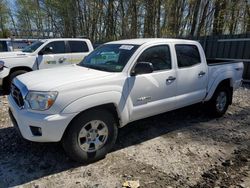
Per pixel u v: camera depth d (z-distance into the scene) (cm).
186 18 2330
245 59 1063
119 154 397
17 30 4088
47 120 317
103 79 361
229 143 448
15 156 385
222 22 1936
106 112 367
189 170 354
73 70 406
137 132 487
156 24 2184
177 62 463
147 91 412
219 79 547
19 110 344
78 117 341
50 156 386
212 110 568
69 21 2805
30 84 345
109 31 2498
